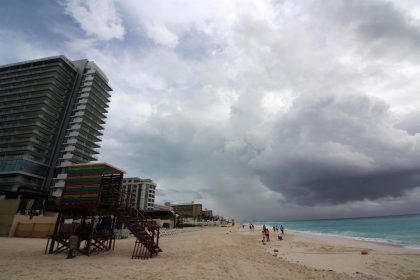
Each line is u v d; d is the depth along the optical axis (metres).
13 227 34.34
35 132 106.50
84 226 19.95
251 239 40.16
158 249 19.95
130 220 19.95
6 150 102.69
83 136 119.88
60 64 123.56
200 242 31.88
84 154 118.94
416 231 67.69
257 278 12.73
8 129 108.88
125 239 34.78
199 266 15.34
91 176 20.70
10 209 35.59
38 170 103.25
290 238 43.41
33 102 114.12
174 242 31.84
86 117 124.06
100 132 132.25
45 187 104.38
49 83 119.00
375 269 16.12
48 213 43.94
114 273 12.93
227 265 15.87
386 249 26.94
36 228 34.62
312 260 19.47
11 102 117.38
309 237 46.59
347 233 68.50
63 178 104.12
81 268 13.97
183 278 12.27
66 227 20.58
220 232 60.06
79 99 126.62
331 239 41.66
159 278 12.13
